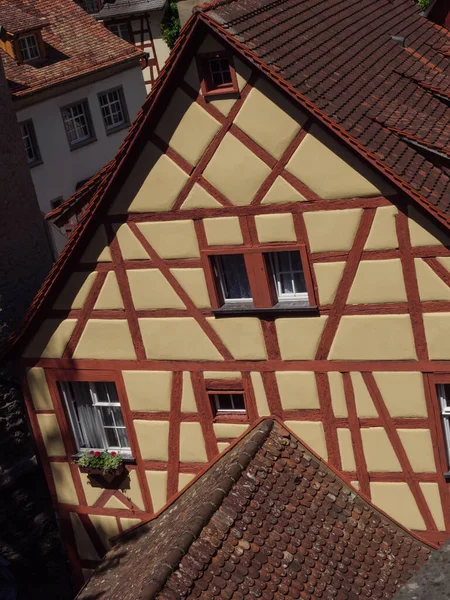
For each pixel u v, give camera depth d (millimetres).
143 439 14359
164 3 43438
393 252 11914
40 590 17406
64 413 14828
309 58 12742
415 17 17875
